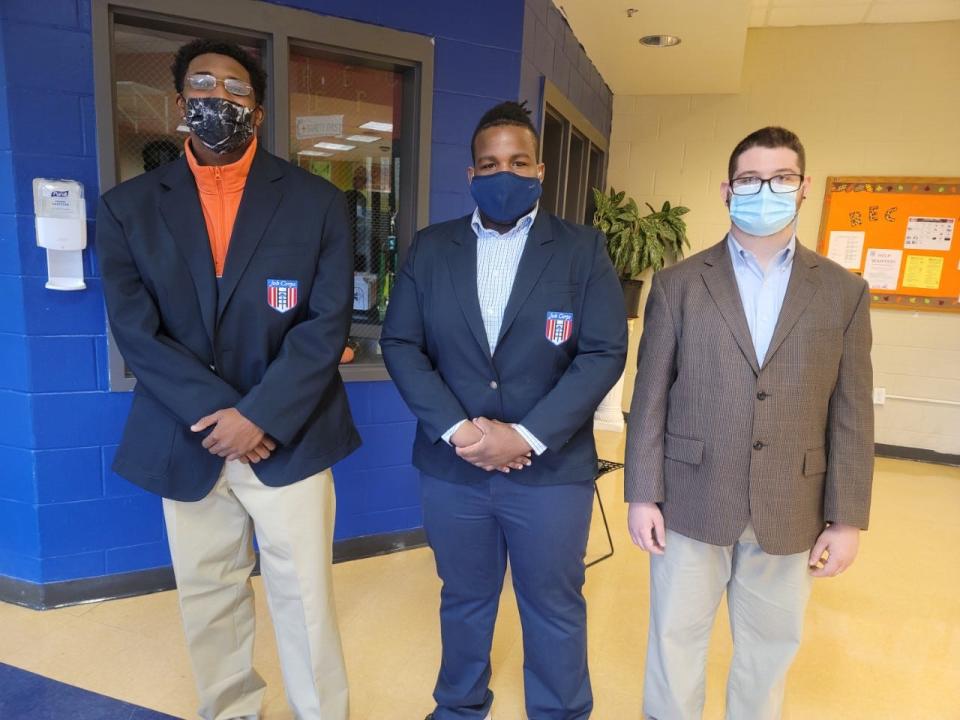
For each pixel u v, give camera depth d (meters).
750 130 4.78
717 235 4.95
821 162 4.64
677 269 1.48
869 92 4.48
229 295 1.39
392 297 1.55
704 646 1.54
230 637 1.61
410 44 2.45
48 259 2.04
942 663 2.14
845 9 4.22
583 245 1.46
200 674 1.57
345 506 2.64
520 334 1.41
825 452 1.41
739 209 1.35
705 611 1.50
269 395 1.35
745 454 1.36
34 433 2.12
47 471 2.16
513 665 2.02
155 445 1.43
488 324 1.43
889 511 3.58
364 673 1.94
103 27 2.01
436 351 1.49
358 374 2.57
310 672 1.52
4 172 2.00
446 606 1.59
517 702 1.84
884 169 4.51
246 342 1.43
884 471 4.34
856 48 4.46
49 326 2.09
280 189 1.45
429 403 1.40
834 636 2.28
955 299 4.41
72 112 2.03
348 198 2.60
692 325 1.40
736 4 3.21
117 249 1.36
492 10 2.61
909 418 4.63
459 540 1.50
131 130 2.18
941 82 4.33
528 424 1.35
